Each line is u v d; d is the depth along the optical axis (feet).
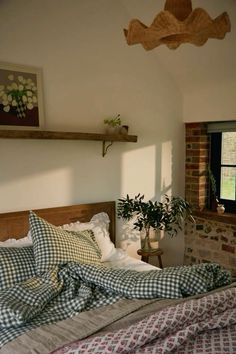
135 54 10.37
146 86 10.74
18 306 5.20
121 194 10.41
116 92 10.06
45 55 8.63
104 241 8.82
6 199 8.22
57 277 6.45
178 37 5.58
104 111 9.84
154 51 10.75
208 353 4.12
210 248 11.25
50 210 8.78
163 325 4.41
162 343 4.18
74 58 9.14
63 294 6.09
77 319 5.10
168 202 11.10
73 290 6.19
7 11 7.98
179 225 11.70
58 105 8.93
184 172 12.08
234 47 8.89
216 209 11.35
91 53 9.45
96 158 9.78
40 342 4.43
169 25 4.73
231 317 4.78
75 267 6.63
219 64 9.70
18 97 8.16
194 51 9.78
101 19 9.57
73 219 9.19
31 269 6.75
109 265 8.23
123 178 10.43
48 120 8.77
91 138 8.95
